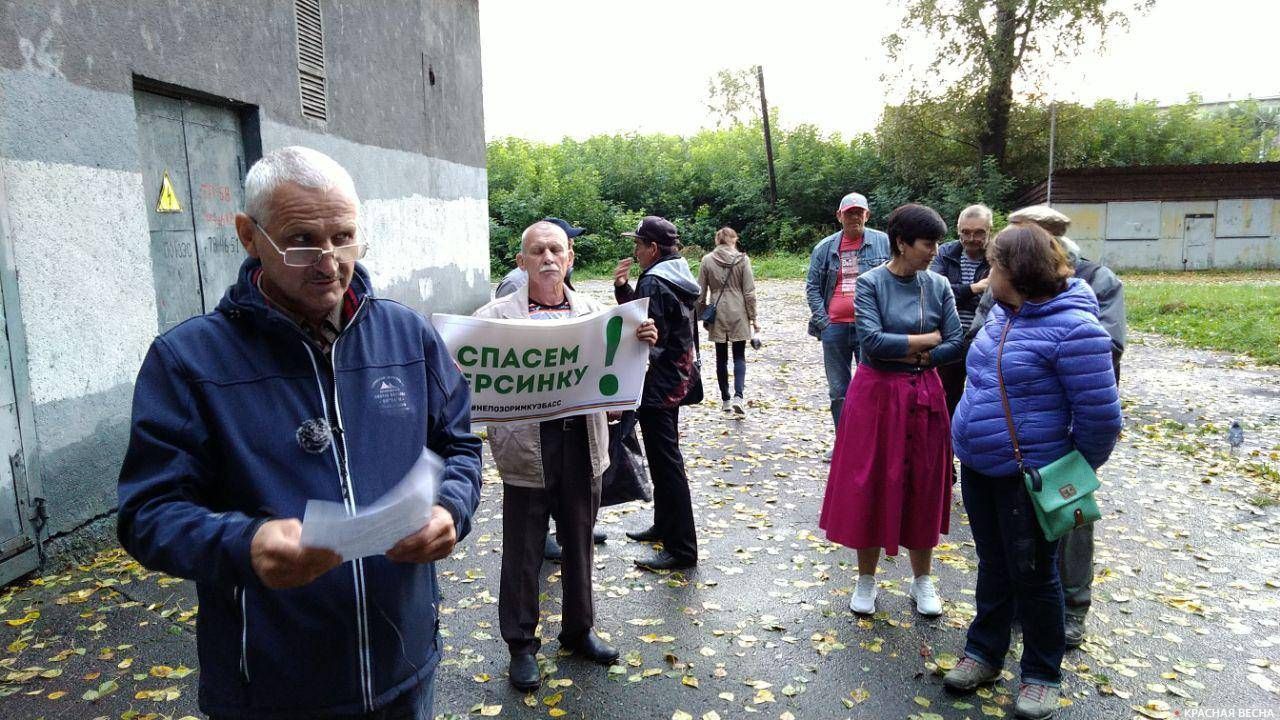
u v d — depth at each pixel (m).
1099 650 3.51
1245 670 3.36
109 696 3.18
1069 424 2.95
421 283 10.23
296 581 1.38
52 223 4.27
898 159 32.91
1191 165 26.72
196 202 5.70
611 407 3.34
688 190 37.53
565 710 3.11
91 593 4.05
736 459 6.53
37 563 4.19
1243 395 9.03
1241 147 35.84
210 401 1.54
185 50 5.37
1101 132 33.88
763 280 27.05
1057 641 3.04
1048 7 27.67
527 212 32.59
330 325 1.72
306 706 1.62
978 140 31.44
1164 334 14.03
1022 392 2.95
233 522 1.41
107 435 4.68
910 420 3.65
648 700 3.18
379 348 1.75
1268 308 15.70
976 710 3.11
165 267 5.37
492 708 3.10
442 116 10.86
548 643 3.63
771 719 3.05
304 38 7.13
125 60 4.80
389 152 9.20
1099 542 4.75
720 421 7.85
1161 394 9.12
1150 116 34.34
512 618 3.27
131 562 4.45
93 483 4.58
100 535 4.61
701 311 7.95
